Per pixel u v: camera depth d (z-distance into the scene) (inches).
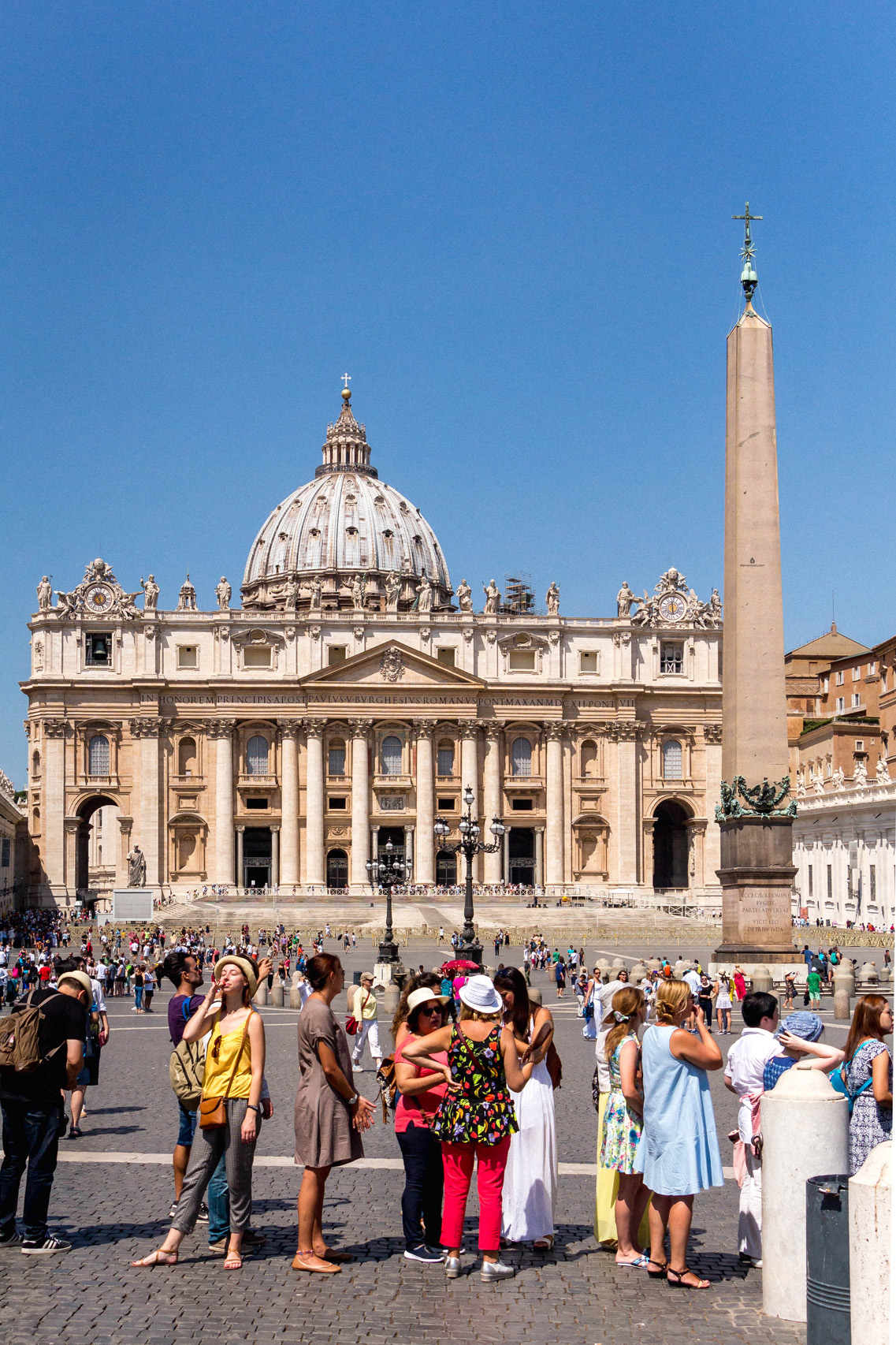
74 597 5315.0
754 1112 571.8
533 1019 596.4
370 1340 473.7
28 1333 475.5
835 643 5669.3
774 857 1705.2
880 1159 426.6
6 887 4766.2
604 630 5556.1
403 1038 592.1
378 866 2251.5
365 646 5374.0
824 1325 451.8
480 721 5388.8
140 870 5093.5
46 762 5246.1
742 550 1680.6
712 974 1726.1
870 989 1851.6
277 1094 1051.9
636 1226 574.6
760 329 1667.1
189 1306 508.1
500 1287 536.7
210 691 5305.1
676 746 5634.8
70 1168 754.8
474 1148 554.3
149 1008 1959.9
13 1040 580.4
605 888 5438.0
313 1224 562.3
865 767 4798.2
